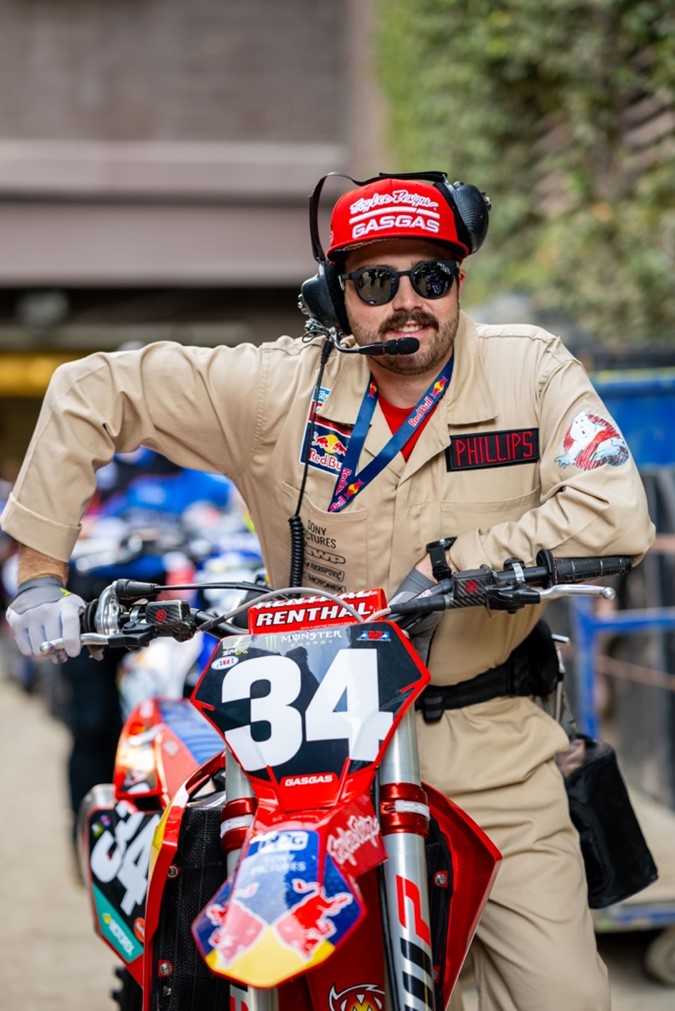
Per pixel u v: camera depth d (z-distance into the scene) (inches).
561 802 134.7
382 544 132.0
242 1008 103.7
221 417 136.4
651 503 299.1
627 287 363.3
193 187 759.7
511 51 399.9
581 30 360.5
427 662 132.2
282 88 795.4
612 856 140.6
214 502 299.4
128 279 762.8
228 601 237.5
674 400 219.9
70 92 784.3
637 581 324.5
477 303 483.8
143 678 245.6
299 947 91.8
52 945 241.3
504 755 132.9
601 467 122.1
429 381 132.2
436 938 115.5
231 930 94.1
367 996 111.4
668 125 336.2
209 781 131.7
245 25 793.6
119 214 759.1
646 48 339.9
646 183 342.3
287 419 135.3
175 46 789.9
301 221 770.2
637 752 315.0
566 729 148.0
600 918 197.2
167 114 788.6
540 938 125.2
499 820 131.1
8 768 424.8
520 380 132.9
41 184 749.3
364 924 112.2
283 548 140.3
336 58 796.0
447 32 458.9
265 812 105.3
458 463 131.5
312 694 108.7
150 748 151.6
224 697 111.2
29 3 780.6
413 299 126.1
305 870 96.2
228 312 854.5
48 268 755.4
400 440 130.8
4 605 649.0
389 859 107.1
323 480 133.3
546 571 115.8
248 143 792.3
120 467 293.7
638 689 313.9
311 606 116.3
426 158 505.4
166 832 116.0
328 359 136.5
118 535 287.0
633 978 207.5
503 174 445.1
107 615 119.3
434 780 132.0
